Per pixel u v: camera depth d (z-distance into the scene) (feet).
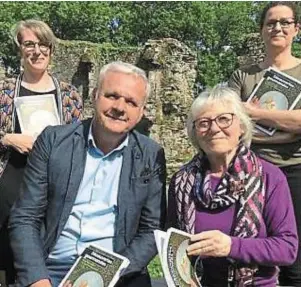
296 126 5.21
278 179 4.25
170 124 25.71
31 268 4.27
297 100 5.27
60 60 29.60
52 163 4.42
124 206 4.40
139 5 47.24
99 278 4.09
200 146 4.31
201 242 4.02
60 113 5.54
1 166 5.49
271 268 4.23
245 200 4.15
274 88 5.35
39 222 4.49
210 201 4.18
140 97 4.32
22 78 5.63
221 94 4.22
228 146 4.19
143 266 4.38
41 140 4.51
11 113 5.50
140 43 48.06
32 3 44.68
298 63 5.52
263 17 5.59
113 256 4.17
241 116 4.26
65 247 4.43
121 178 4.42
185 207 4.26
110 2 48.21
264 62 5.65
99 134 4.42
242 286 4.14
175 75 26.12
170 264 3.94
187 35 46.50
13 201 5.38
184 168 4.42
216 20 46.55
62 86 5.67
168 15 46.11
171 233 4.02
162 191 4.50
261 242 4.09
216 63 45.55
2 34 41.01
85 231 4.41
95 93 4.42
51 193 4.43
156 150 4.53
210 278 4.25
